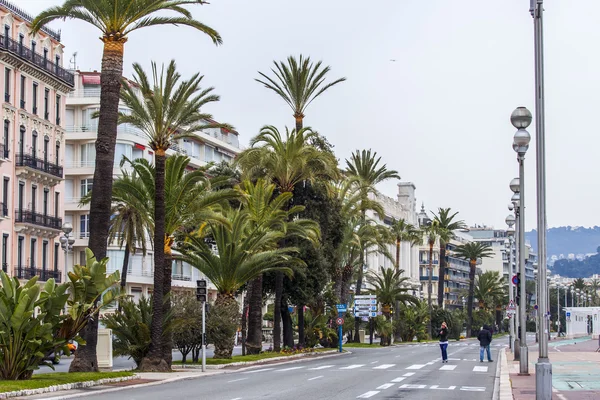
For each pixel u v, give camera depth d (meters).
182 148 89.94
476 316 146.75
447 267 191.75
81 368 31.78
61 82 68.50
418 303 96.50
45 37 67.19
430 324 112.06
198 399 21.89
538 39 20.38
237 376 33.16
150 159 85.44
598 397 21.98
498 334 166.62
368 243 84.44
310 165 56.06
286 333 60.50
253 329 51.91
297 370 37.00
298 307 60.31
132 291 82.88
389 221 142.00
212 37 35.12
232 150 104.62
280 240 54.12
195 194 40.16
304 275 57.06
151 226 41.06
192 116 38.31
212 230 47.25
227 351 46.34
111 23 33.16
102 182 32.62
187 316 43.69
